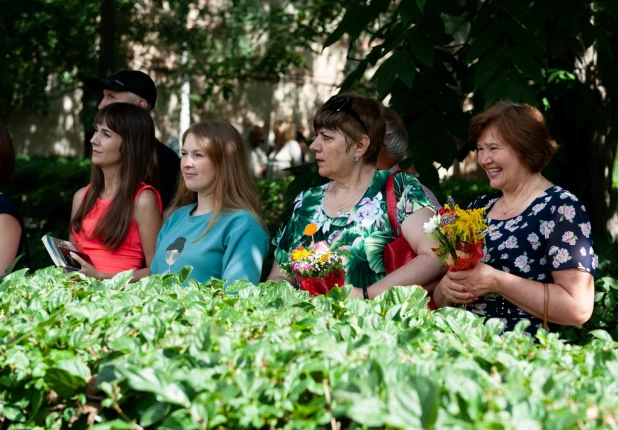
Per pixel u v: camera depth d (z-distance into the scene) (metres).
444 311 2.40
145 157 3.97
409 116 4.78
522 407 1.50
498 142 3.02
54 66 14.20
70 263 3.68
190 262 3.51
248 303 2.53
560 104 5.64
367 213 3.32
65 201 8.90
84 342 2.04
